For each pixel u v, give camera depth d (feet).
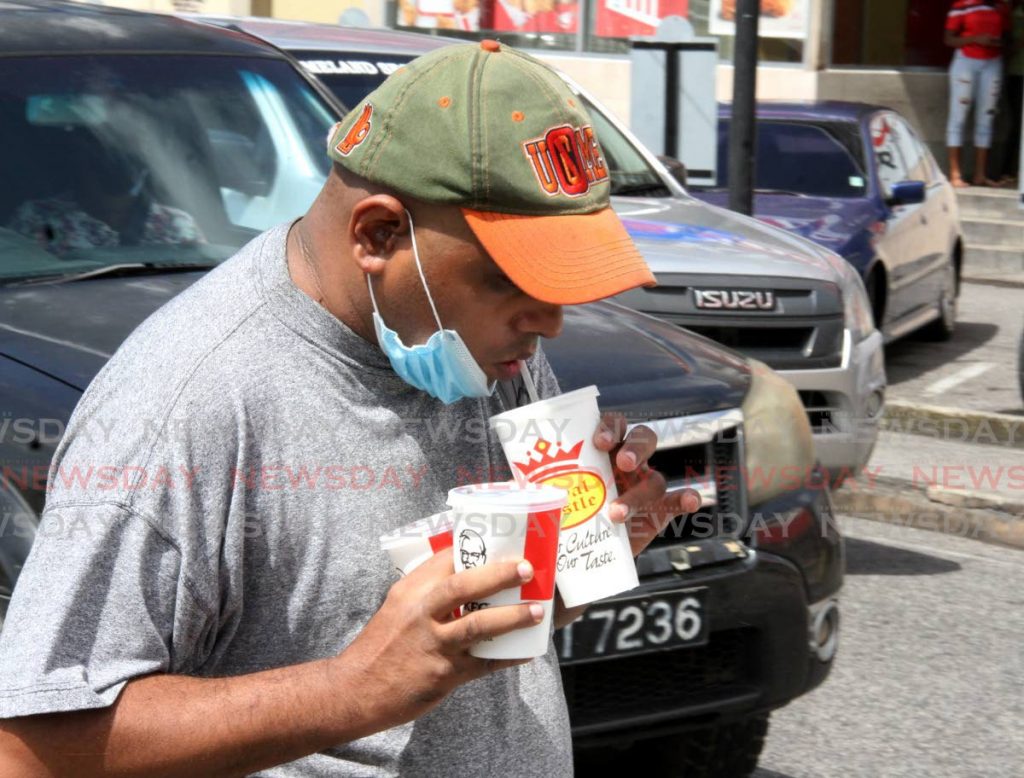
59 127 11.93
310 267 5.37
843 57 48.19
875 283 28.60
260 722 4.86
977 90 45.37
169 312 5.46
